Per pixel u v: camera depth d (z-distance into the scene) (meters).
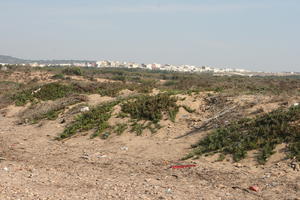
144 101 17.77
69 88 26.91
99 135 15.79
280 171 9.76
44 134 17.20
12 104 25.66
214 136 12.89
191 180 9.77
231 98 16.62
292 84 26.47
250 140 11.84
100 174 10.55
